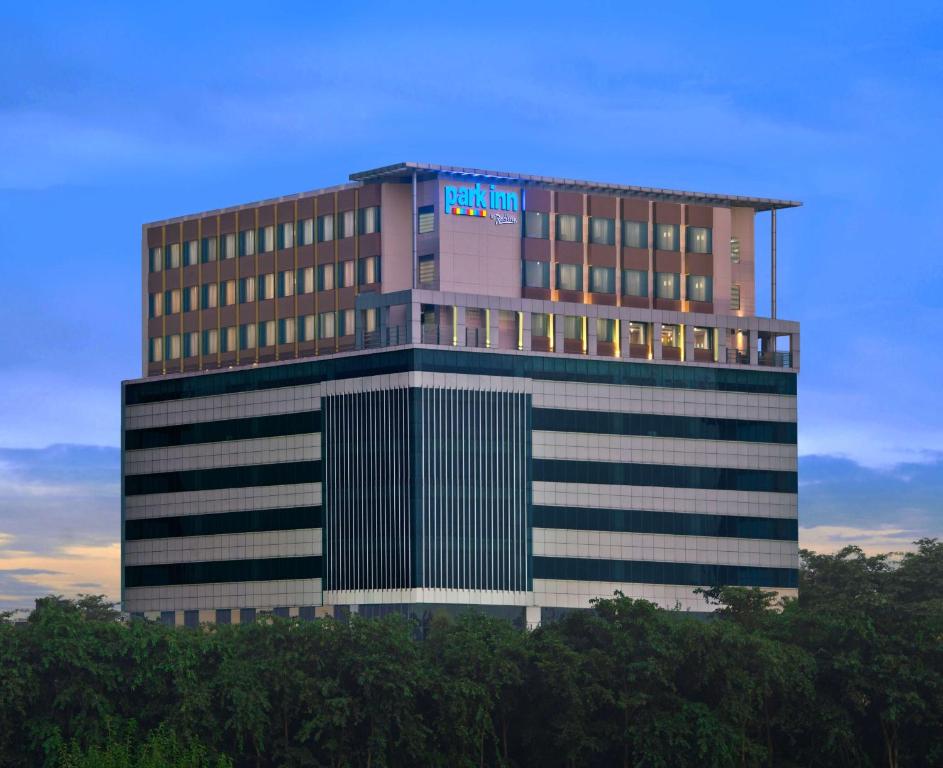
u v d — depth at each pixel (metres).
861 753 189.38
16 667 169.88
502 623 192.50
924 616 196.12
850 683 189.12
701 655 184.88
